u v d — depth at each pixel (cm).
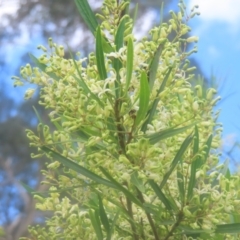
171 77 93
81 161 97
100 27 98
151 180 92
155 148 87
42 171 98
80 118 90
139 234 96
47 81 96
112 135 92
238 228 92
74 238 99
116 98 91
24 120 623
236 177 91
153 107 93
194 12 97
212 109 96
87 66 95
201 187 92
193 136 92
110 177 90
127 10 100
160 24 96
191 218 92
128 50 89
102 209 95
